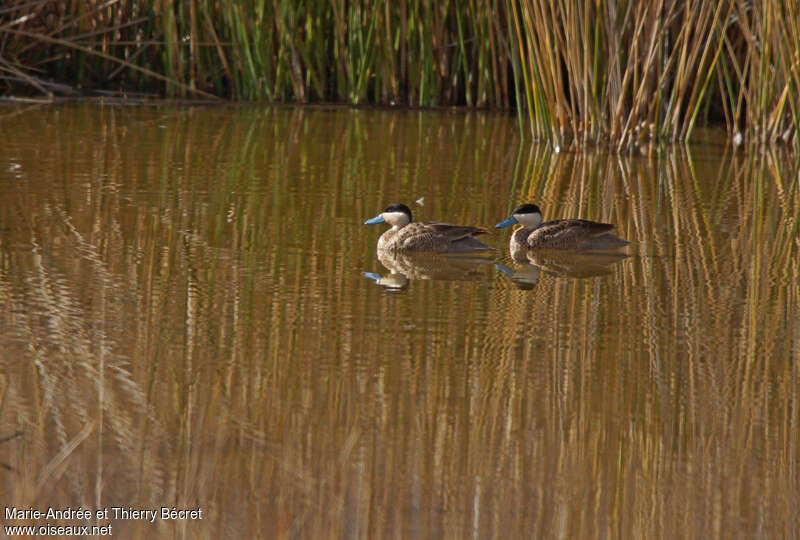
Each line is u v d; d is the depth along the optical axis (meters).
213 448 8.48
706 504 7.89
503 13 33.22
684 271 14.23
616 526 7.56
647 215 18.00
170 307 11.89
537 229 15.35
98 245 14.51
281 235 15.60
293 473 8.14
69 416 8.91
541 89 26.56
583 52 26.06
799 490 8.09
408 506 7.74
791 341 11.30
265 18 33.12
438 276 13.73
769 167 23.64
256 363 10.23
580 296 12.91
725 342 11.26
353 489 7.96
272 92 34.19
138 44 33.00
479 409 9.34
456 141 26.36
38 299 11.95
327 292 12.73
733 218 17.91
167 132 25.98
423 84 33.47
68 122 27.12
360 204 18.06
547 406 9.45
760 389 9.96
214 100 33.22
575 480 8.17
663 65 29.02
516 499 7.88
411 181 20.47
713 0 27.44
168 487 7.88
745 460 8.55
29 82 31.83
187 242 14.92
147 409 9.11
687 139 27.56
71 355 10.24
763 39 26.22
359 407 9.30
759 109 26.97
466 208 18.12
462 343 11.00
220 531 7.38
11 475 7.94
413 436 8.78
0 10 29.78
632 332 11.53
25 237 14.76
